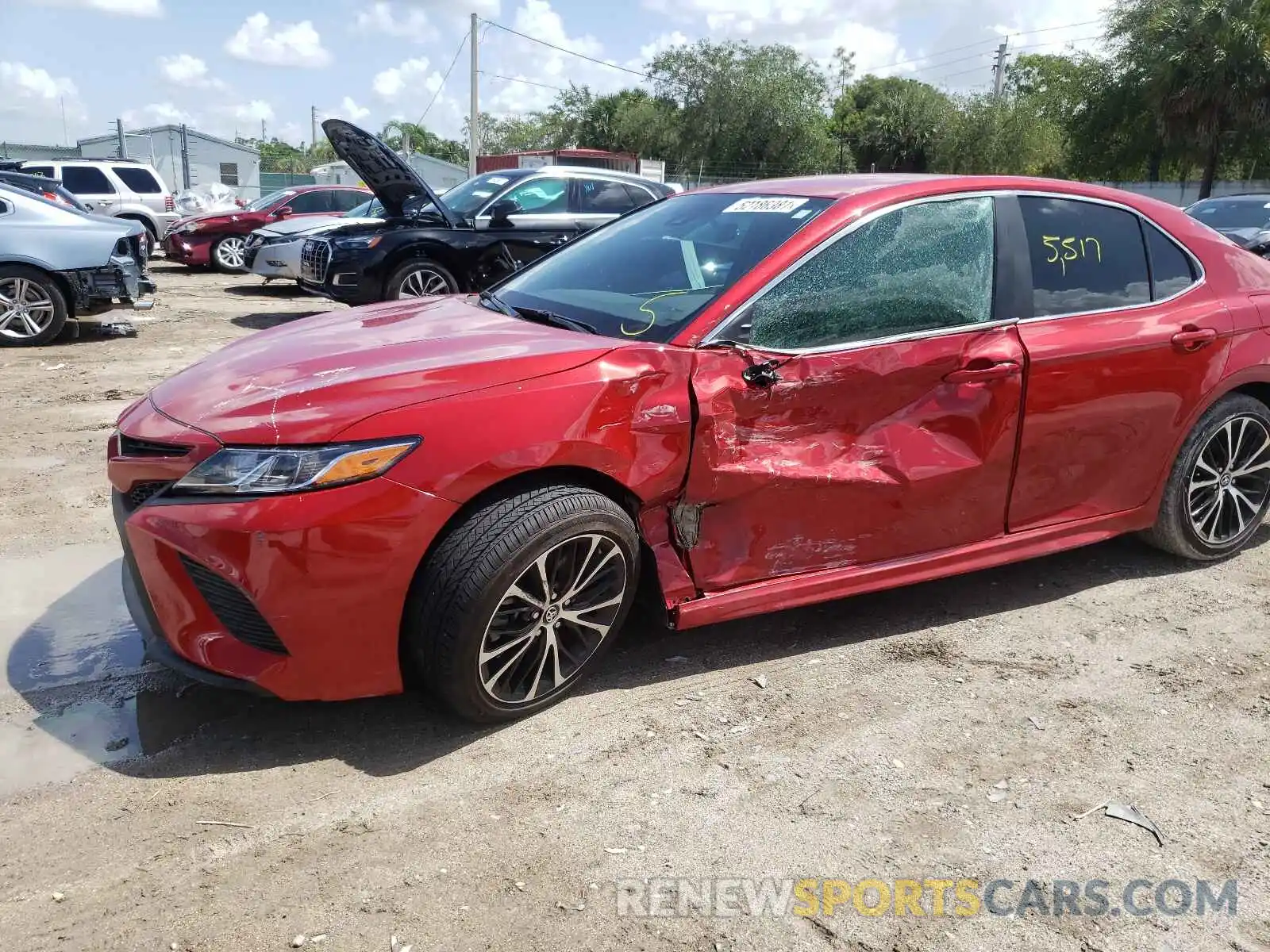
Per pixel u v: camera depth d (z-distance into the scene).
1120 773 2.80
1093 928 2.21
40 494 4.78
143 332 10.10
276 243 12.04
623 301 3.34
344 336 3.21
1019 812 2.61
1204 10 29.48
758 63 50.00
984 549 3.60
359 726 2.90
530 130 73.62
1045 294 3.61
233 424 2.57
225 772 2.66
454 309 3.64
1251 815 2.63
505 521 2.67
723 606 3.12
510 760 2.76
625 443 2.83
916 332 3.30
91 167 17.45
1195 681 3.33
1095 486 3.81
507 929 2.14
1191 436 4.02
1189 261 4.03
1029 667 3.39
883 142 50.47
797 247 3.20
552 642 2.91
